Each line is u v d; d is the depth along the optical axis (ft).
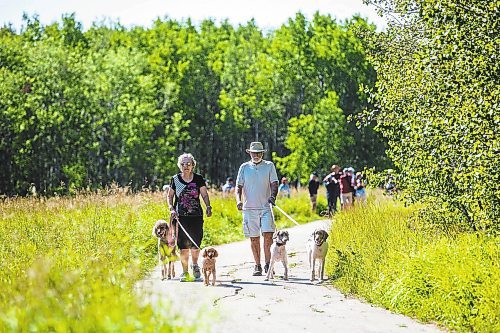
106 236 73.92
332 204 144.87
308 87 346.95
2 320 30.86
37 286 33.99
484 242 56.70
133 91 318.04
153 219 93.45
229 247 96.58
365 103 333.62
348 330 42.91
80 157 293.43
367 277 57.77
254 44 399.65
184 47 373.20
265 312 48.16
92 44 378.32
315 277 66.39
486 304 43.86
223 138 382.22
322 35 350.43
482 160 50.19
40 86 286.46
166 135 353.31
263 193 67.26
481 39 50.11
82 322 30.25
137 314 31.86
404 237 66.59
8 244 73.20
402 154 68.44
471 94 50.80
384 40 73.97
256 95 360.89
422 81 58.59
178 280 64.08
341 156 317.63
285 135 382.22
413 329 43.86
